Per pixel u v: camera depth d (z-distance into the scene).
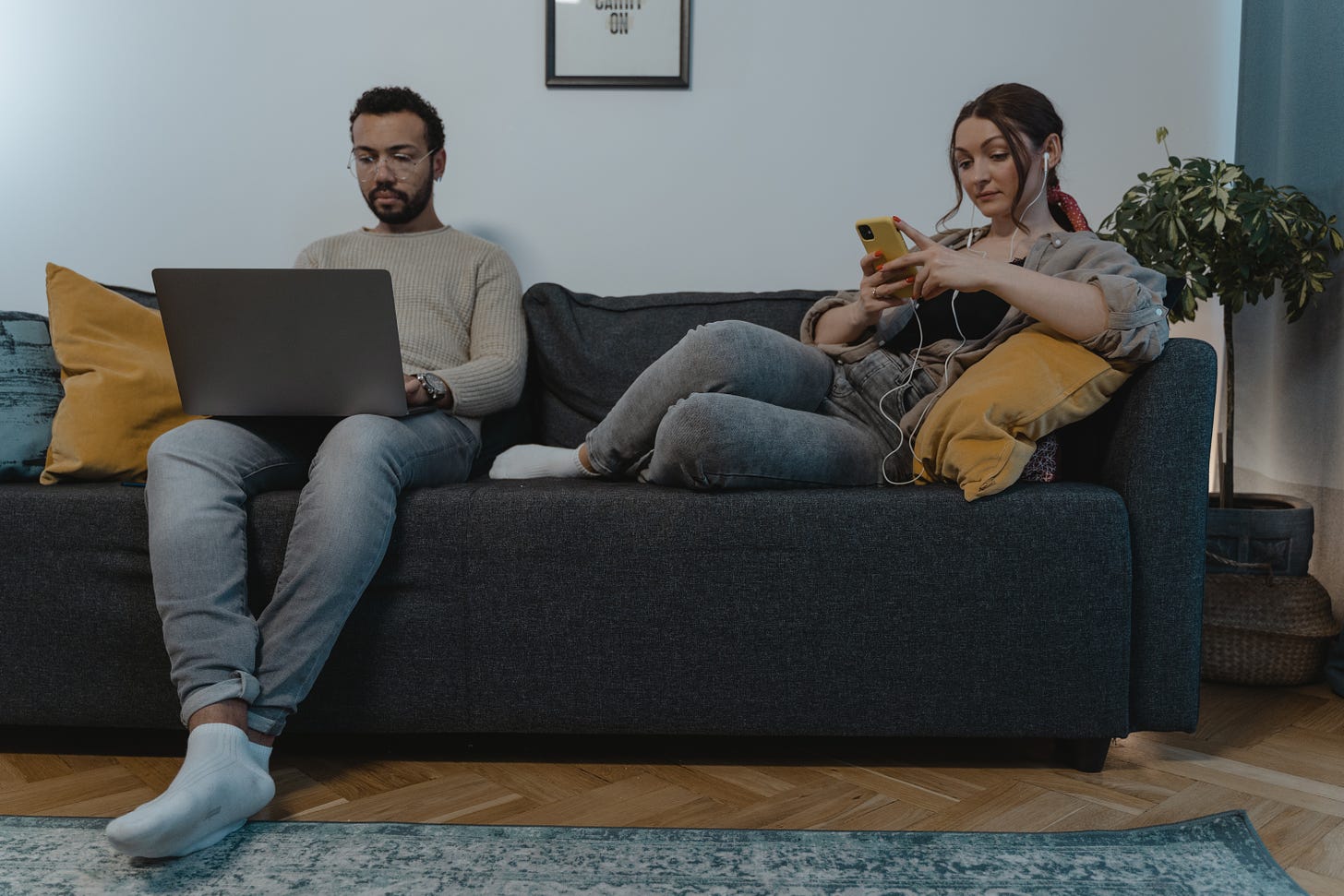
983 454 1.39
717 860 1.12
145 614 1.43
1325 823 1.25
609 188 2.28
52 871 1.09
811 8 2.22
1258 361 2.22
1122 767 1.46
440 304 1.93
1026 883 1.06
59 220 2.33
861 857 1.13
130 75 2.30
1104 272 1.45
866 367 1.69
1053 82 2.21
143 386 1.64
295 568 1.32
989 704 1.39
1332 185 1.92
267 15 2.27
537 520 1.40
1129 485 1.40
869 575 1.38
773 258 2.27
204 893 1.04
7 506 1.45
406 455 1.46
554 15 2.24
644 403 1.54
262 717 1.26
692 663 1.40
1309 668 1.87
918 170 2.23
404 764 1.46
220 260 2.32
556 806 1.30
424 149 1.98
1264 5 2.10
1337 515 1.96
